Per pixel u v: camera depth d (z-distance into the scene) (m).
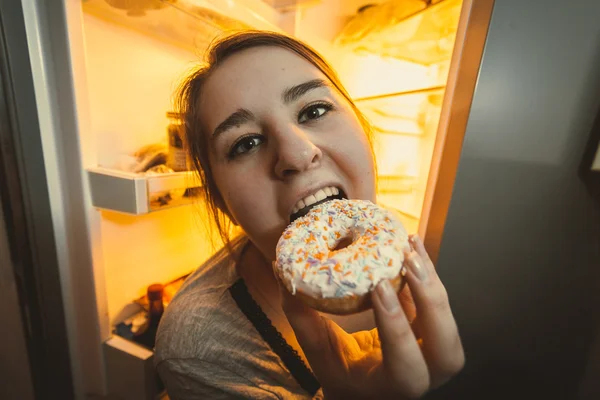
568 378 0.21
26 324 0.26
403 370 0.12
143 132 0.32
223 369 0.21
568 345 0.20
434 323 0.13
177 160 0.34
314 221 0.17
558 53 0.16
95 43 0.27
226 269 0.27
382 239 0.15
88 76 0.26
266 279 0.26
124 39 0.29
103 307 0.30
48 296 0.27
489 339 0.19
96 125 0.28
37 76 0.23
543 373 0.20
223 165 0.21
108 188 0.26
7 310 0.26
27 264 0.25
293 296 0.16
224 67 0.20
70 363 0.29
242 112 0.19
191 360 0.21
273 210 0.20
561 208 0.18
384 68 0.30
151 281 0.38
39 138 0.24
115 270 0.32
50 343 0.27
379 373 0.15
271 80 0.19
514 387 0.20
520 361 0.20
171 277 0.41
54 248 0.26
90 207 0.27
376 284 0.14
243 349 0.22
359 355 0.18
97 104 0.27
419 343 0.15
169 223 0.38
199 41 0.33
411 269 0.13
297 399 0.22
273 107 0.19
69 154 0.26
